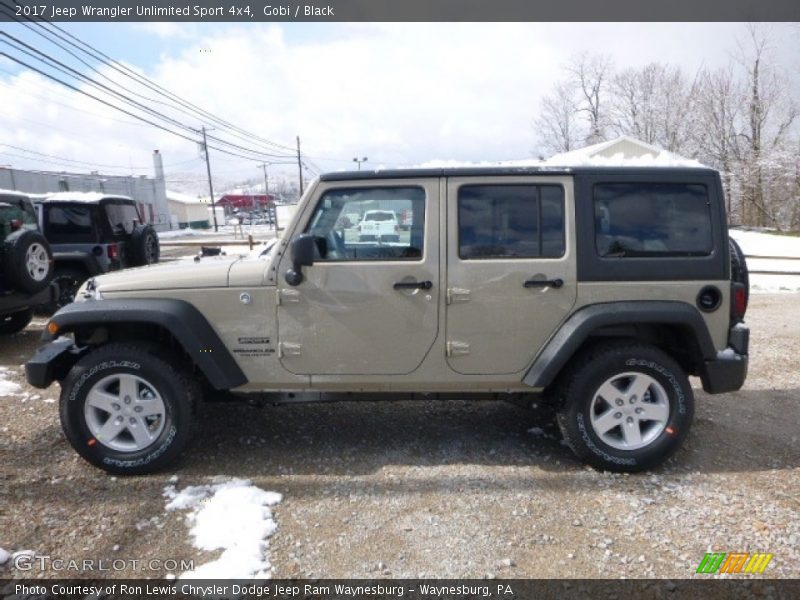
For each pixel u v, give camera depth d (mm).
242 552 2535
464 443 3719
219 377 3193
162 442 3221
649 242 3230
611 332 3314
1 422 4062
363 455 3539
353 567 2461
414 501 2998
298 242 3053
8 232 6438
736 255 3352
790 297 9477
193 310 3217
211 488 3102
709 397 4605
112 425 3250
